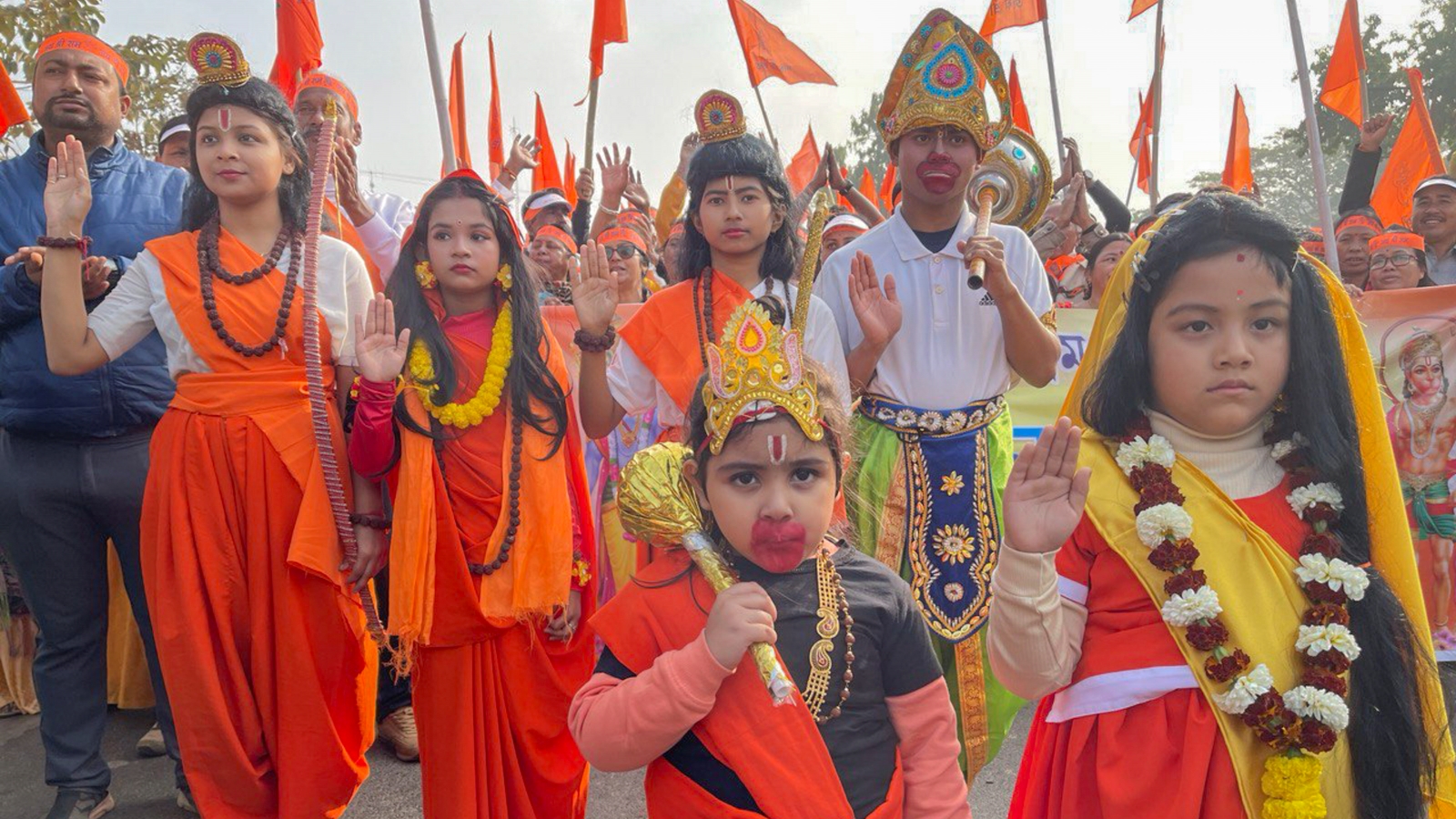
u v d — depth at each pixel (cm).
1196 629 193
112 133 394
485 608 298
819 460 189
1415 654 209
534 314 324
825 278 354
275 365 314
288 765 300
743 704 184
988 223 330
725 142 341
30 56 1022
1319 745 187
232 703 304
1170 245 205
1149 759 196
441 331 315
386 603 448
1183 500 205
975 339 336
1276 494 212
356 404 306
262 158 317
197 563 303
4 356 352
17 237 380
